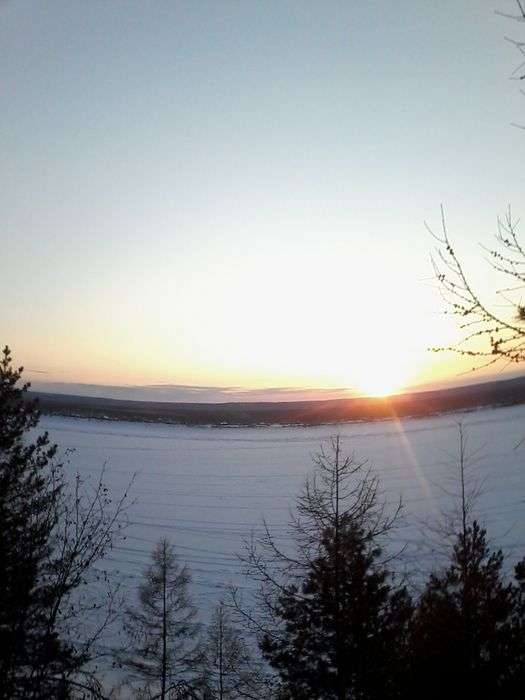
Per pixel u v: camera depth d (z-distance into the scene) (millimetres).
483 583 11234
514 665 9711
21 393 10812
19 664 8023
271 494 40062
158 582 18031
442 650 9898
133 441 63094
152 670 17016
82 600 22250
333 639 10648
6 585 8414
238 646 16625
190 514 35281
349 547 11102
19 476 9844
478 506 33219
